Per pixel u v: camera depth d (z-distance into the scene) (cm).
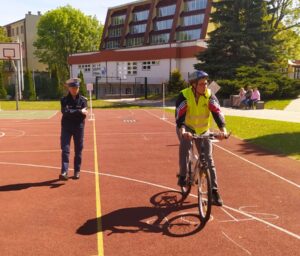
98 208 582
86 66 5816
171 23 5825
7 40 6525
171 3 5844
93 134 1438
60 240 468
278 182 727
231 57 3180
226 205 588
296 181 734
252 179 749
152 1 6131
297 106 2697
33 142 1261
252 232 488
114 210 572
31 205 598
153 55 4747
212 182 566
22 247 450
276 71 3228
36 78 4581
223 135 528
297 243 457
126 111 2609
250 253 430
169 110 2691
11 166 889
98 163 907
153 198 629
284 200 615
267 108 2717
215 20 3281
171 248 443
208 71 3192
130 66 5066
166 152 1053
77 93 724
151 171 823
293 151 1038
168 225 511
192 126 563
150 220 530
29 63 8369
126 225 513
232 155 993
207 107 555
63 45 7194
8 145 1201
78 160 757
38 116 2241
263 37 3186
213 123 1402
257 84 2884
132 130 1550
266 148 1096
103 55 5384
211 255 425
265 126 1620
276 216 544
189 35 5547
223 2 3216
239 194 648
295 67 4994
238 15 3183
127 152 1055
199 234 481
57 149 1124
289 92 3027
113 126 1697
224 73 3088
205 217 511
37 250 441
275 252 433
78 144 751
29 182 736
